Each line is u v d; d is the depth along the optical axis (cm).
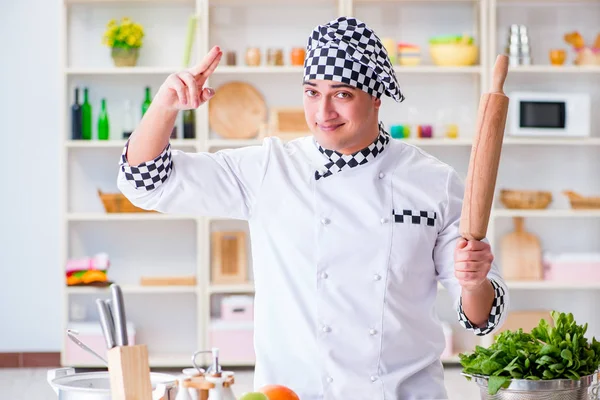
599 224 647
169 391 180
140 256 638
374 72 203
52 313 632
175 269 640
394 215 216
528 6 637
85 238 634
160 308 637
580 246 648
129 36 607
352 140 207
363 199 216
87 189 633
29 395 528
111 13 629
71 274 603
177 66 630
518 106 607
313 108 207
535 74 638
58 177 633
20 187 631
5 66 629
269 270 217
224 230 637
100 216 608
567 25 638
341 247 214
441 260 221
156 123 201
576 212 613
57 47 631
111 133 629
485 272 184
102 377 192
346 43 201
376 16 635
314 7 634
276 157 221
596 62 619
